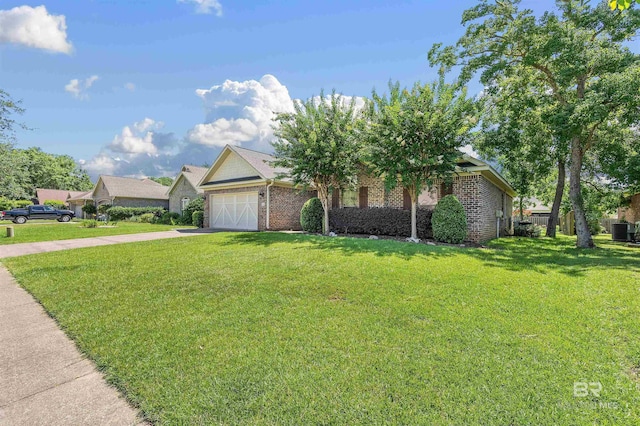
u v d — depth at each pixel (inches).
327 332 140.9
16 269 284.2
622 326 143.6
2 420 90.7
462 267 258.4
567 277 231.6
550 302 177.0
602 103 369.7
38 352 132.7
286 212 675.4
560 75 404.5
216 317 161.2
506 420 85.1
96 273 256.2
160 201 1294.3
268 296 191.6
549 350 122.0
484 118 584.4
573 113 382.0
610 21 398.6
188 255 320.8
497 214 588.4
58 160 2308.1
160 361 119.8
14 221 1029.8
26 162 829.8
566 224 756.6
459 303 175.2
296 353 122.8
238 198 699.4
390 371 109.1
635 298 182.4
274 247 351.9
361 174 567.2
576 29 398.9
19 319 170.2
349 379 105.0
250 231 607.5
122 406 96.9
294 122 504.1
